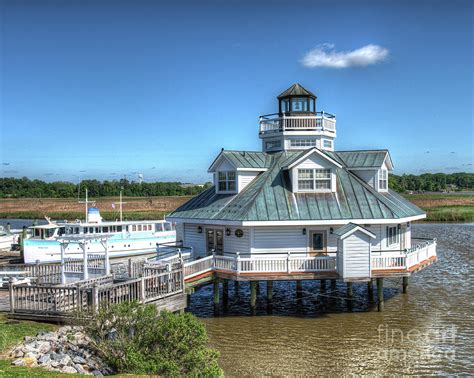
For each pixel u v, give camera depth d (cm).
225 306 2916
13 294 1878
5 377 1224
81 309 1747
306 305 2902
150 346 1447
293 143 3272
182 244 3203
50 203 11719
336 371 1889
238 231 2778
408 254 2625
